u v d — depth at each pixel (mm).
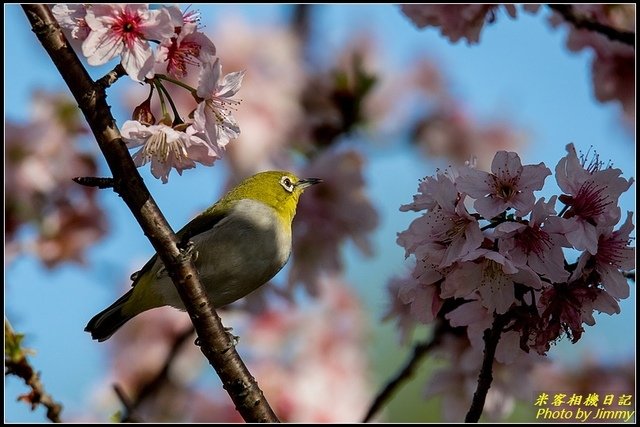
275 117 13094
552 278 6695
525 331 6809
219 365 7305
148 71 6766
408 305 10602
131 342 14133
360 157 12656
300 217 12508
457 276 6887
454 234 6895
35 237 12414
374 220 12539
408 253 7059
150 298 10062
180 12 6809
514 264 6688
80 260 12609
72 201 12703
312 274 12680
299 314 14445
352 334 14688
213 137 7031
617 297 6824
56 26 6609
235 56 13484
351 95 13258
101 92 6699
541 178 6805
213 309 7277
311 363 14047
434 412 15469
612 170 6969
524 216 6684
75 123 12688
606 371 12734
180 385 13805
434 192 6949
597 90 12633
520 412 12766
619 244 6898
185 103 13078
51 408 7289
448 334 10352
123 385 13742
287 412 13195
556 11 10789
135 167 6887
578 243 6668
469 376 10812
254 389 7352
